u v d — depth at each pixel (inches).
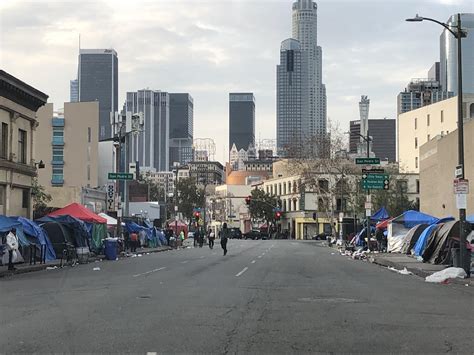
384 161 4495.6
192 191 4291.3
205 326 421.7
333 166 2783.0
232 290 663.8
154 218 3152.1
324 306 531.2
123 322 439.8
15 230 1089.4
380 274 940.6
